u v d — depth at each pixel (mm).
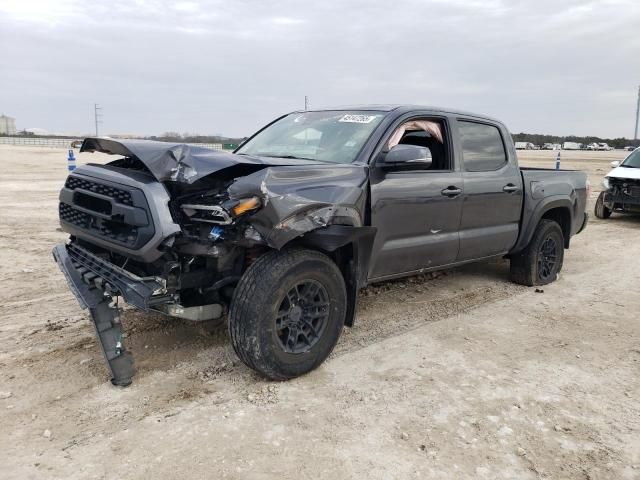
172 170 3344
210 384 3709
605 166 35469
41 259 7309
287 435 3125
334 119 4883
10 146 71688
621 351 4480
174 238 3293
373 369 4023
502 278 6695
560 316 5328
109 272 3611
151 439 3057
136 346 4285
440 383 3824
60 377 3770
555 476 2828
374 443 3070
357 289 4098
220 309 3717
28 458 2867
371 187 4172
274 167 3586
